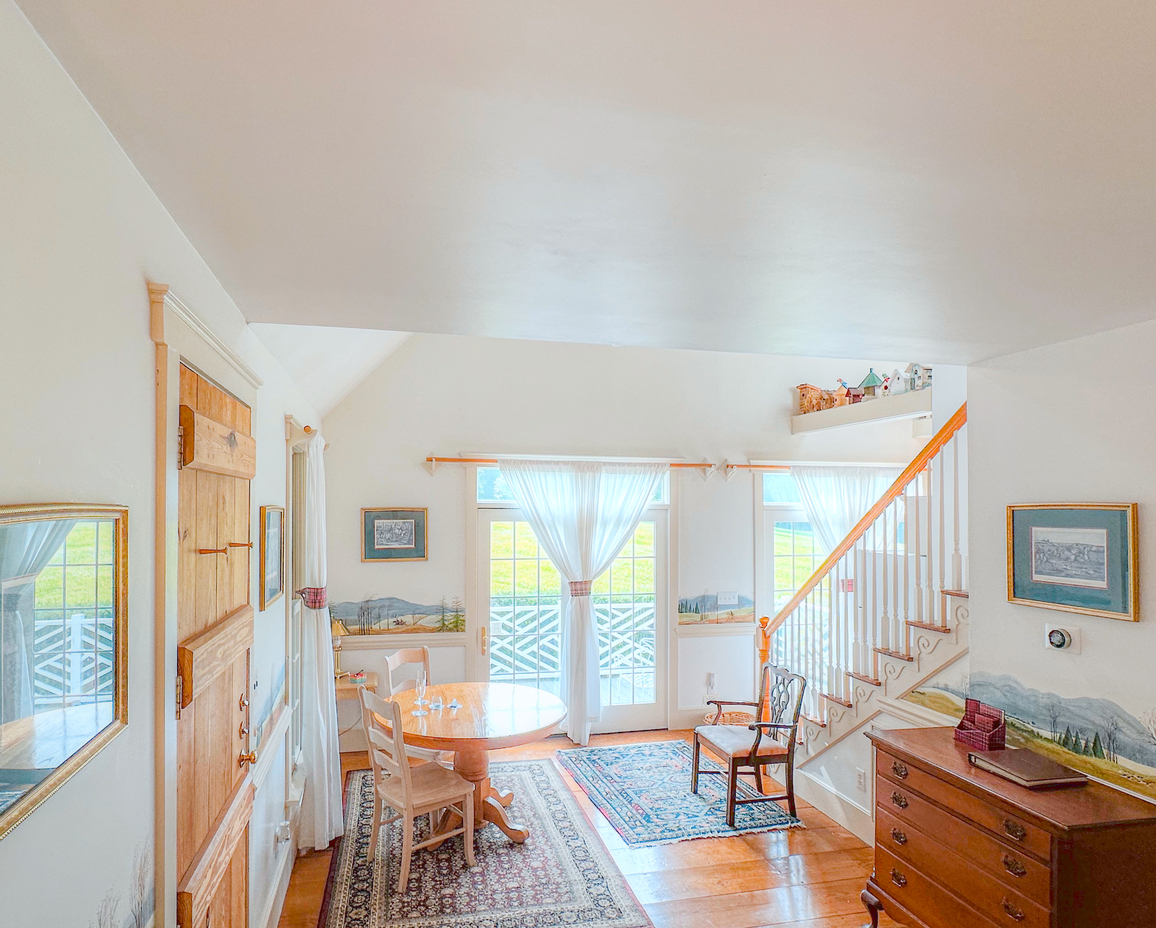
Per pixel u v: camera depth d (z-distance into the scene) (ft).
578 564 18.15
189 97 3.34
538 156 3.95
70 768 3.11
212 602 5.90
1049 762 8.18
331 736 12.20
